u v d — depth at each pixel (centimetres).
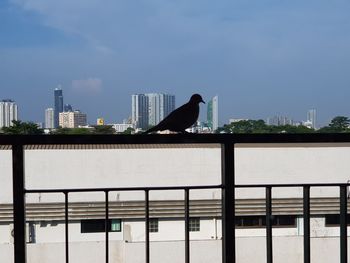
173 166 1203
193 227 1194
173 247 1147
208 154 1209
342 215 205
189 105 215
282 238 1174
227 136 176
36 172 1162
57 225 1164
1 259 1078
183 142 172
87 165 1179
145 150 1196
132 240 1173
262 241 1169
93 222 1177
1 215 1109
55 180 1168
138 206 1183
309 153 1222
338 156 1230
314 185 204
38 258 1116
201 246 1138
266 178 1211
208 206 1195
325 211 1202
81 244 1124
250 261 1169
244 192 1202
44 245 1120
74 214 1169
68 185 1171
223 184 181
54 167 1167
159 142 171
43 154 1165
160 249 1145
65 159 1173
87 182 1180
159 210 1185
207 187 196
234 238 184
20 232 174
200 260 1139
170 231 1191
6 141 168
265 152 1211
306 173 1221
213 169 1209
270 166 1214
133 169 1192
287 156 1217
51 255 1121
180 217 1195
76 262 1123
